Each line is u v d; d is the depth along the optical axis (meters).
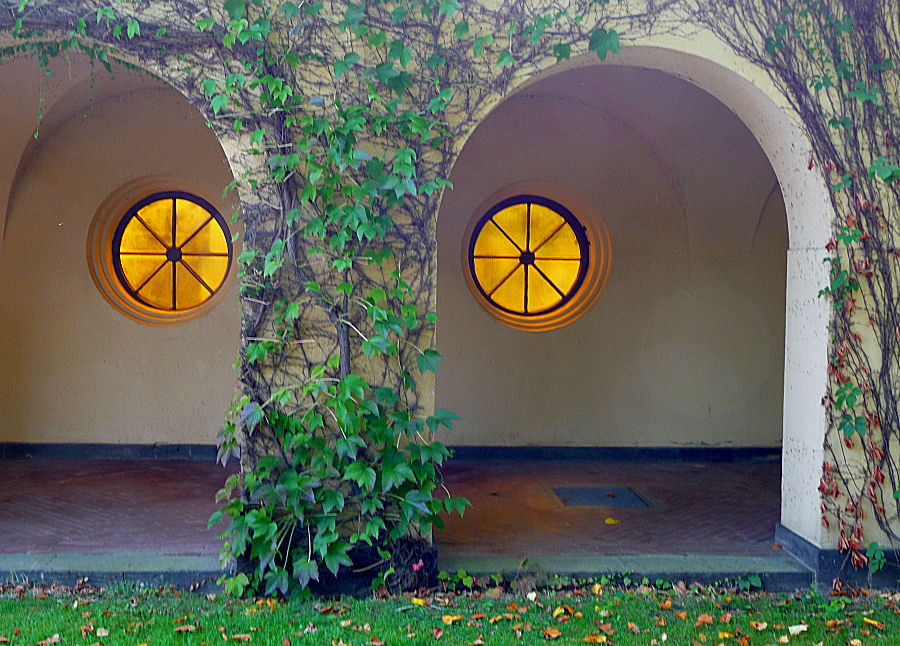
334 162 4.37
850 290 4.72
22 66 5.96
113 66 6.26
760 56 4.66
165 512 5.63
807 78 4.70
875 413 4.75
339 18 4.40
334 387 4.38
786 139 4.89
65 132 7.42
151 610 4.07
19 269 7.43
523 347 7.81
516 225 8.02
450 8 4.34
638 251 7.91
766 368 8.05
